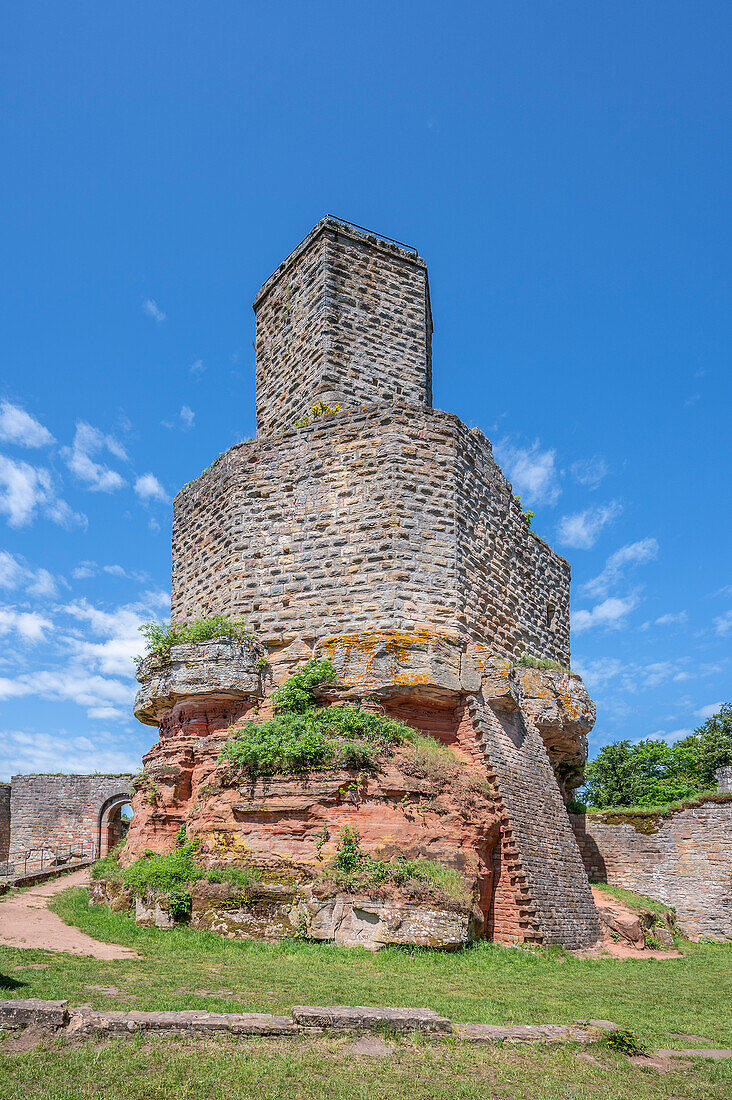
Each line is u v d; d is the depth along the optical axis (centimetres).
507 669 2017
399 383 2508
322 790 1739
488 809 1833
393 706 1922
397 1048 943
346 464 2159
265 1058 881
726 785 2995
